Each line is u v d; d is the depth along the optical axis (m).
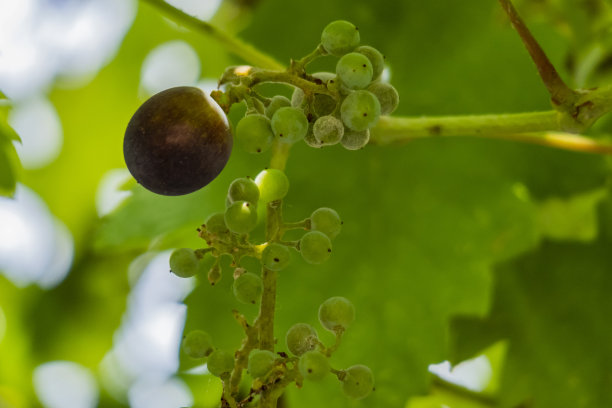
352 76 0.35
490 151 0.44
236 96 0.35
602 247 0.45
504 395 0.45
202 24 0.42
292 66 0.36
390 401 0.42
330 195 0.44
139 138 0.35
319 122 0.35
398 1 0.44
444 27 0.44
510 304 0.45
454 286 0.43
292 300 0.42
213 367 0.36
